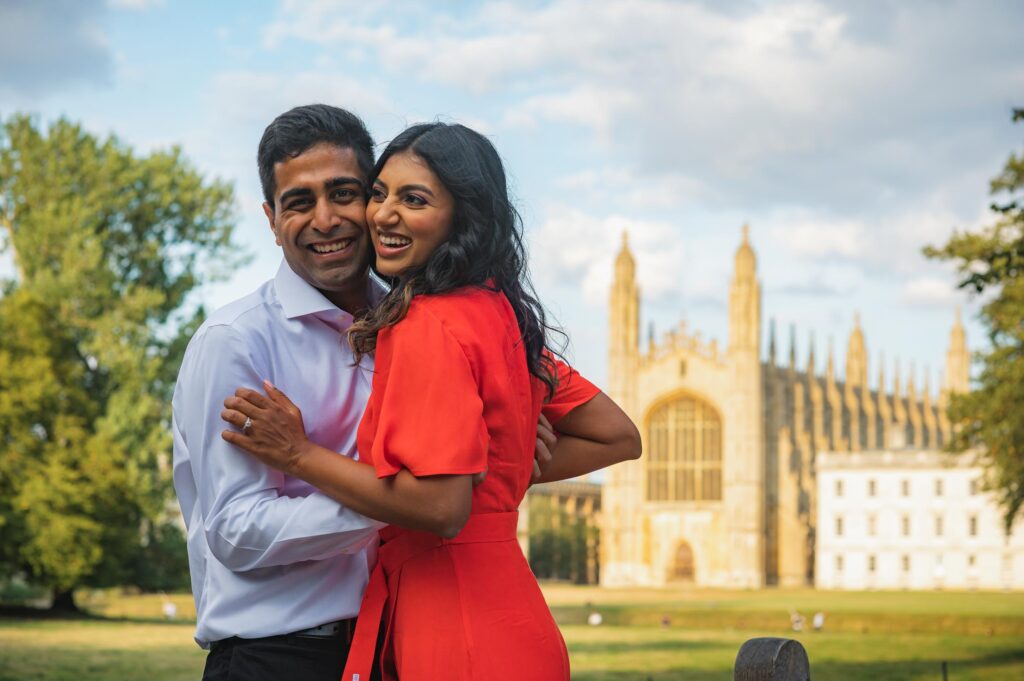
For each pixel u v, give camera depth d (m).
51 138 66.62
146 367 64.31
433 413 4.34
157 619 65.38
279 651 4.86
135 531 63.62
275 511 4.63
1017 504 43.06
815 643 60.38
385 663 4.74
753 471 136.50
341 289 5.21
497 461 4.62
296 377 4.98
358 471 4.49
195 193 68.62
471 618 4.55
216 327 4.93
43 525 58.09
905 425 174.75
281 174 5.03
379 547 5.00
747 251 139.25
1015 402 41.41
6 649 41.38
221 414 4.67
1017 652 52.06
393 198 4.67
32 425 60.91
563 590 132.12
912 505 139.25
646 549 139.12
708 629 75.56
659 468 140.25
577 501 180.12
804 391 152.88
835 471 142.62
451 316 4.51
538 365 4.96
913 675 39.22
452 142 4.69
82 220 64.25
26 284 64.50
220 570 4.91
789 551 141.50
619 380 141.62
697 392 139.25
